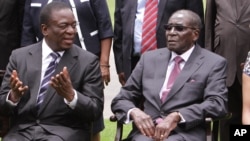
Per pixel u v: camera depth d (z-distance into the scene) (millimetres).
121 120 8312
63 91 7820
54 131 8000
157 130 7957
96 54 9367
